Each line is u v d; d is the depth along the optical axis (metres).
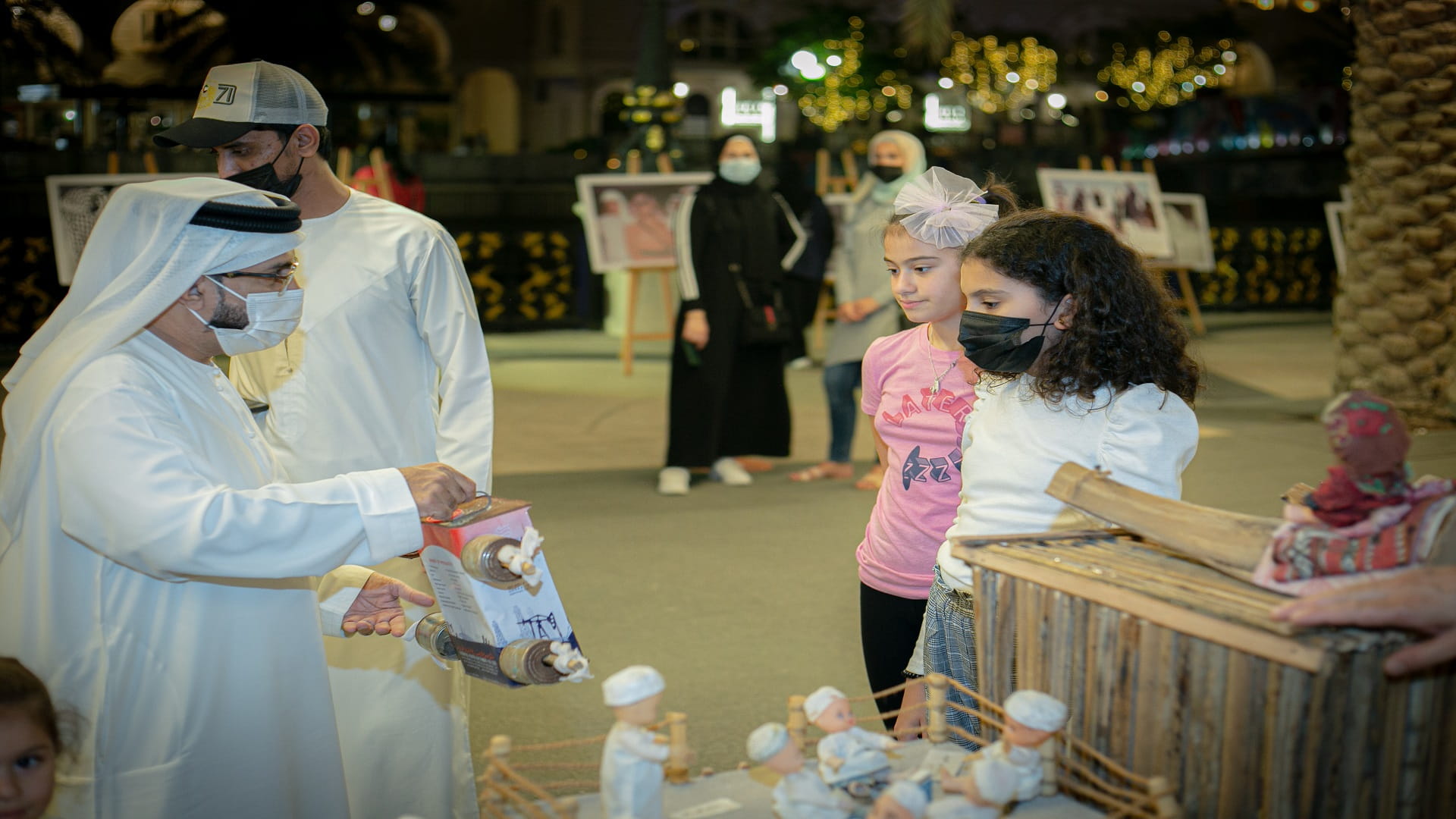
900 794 1.34
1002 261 1.91
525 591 1.80
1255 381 10.07
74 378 1.76
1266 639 1.25
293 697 1.96
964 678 2.09
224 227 1.78
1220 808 1.31
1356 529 1.37
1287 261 15.56
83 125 18.09
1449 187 7.27
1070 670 1.48
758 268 6.22
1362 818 1.28
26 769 1.65
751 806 1.47
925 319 2.43
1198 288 15.23
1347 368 7.75
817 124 23.84
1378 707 1.26
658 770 1.37
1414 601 1.23
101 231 1.83
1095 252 1.89
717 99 34.53
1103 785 1.40
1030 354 1.93
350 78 21.09
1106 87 26.23
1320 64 27.03
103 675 1.80
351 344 2.48
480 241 12.98
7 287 11.40
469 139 27.36
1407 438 1.37
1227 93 27.12
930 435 2.45
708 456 6.34
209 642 1.86
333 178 2.57
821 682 3.79
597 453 7.40
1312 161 18.92
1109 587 1.43
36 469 1.79
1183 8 29.27
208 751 1.85
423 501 1.82
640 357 11.47
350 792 2.47
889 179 6.13
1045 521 1.90
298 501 1.76
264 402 2.52
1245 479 6.42
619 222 10.21
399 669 2.48
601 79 34.66
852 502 6.14
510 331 13.13
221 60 19.23
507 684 1.78
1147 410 1.86
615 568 5.04
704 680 3.81
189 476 1.74
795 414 8.70
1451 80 7.17
